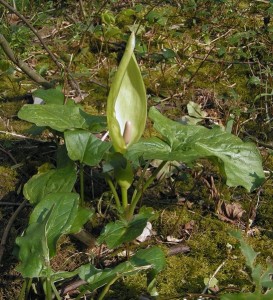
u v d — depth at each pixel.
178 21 0.97
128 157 0.51
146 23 0.94
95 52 0.90
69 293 0.52
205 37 0.91
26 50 0.87
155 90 0.81
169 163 0.65
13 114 0.76
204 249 0.58
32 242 0.44
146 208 0.57
